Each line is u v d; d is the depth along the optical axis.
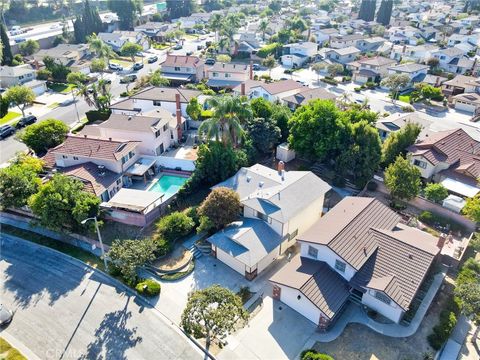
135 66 117.12
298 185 49.84
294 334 36.56
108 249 47.50
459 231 49.75
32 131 64.88
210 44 149.50
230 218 47.47
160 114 70.44
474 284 37.72
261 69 124.12
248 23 197.38
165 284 42.75
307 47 130.75
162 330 37.34
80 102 91.19
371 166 56.25
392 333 36.41
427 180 59.75
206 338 35.50
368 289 37.53
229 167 56.19
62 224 47.50
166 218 48.66
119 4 170.75
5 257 46.72
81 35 148.00
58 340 36.19
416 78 107.69
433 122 83.19
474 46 137.12
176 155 66.56
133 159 61.03
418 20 182.50
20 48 127.62
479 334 37.78
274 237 45.53
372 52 136.00
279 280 39.19
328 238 40.00
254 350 35.09
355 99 97.50
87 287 42.47
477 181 56.41
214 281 43.03
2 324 37.59
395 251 39.88
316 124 58.34
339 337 36.12
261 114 65.69
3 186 49.44
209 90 92.38
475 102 89.88
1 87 98.12
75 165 57.44
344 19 199.88
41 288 42.28
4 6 182.88
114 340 36.22
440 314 38.38
